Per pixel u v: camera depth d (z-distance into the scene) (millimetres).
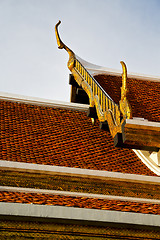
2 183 8133
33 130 10625
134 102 12219
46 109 12172
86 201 7223
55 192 7582
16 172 8352
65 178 8602
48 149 9703
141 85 14016
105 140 10914
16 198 6676
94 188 8641
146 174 9312
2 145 9375
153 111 11852
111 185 8781
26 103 12203
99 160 9648
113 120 8242
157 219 6594
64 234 6523
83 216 6316
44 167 8516
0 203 6102
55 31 13258
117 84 13711
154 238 6781
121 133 7688
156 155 9602
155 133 7461
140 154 10141
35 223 6340
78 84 11898
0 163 8289
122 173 8891
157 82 14609
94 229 6559
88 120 12016
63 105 12367
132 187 8875
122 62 7996
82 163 9266
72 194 7652
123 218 6453
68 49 13047
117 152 10305
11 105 11906
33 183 8328
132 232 6711
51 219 6258
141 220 6512
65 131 10984
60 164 8977
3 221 6215
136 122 7348
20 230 6324
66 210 6305
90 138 10859
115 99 12281
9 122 10781
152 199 8062
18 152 9203
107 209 6582
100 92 9977
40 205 6254
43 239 6426
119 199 7777
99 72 14258
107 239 6660
